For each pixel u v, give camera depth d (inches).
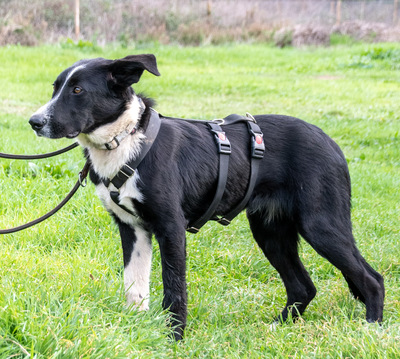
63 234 177.8
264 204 144.9
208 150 134.6
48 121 121.0
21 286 127.6
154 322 124.6
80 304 120.3
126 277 135.1
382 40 763.4
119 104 124.9
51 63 544.1
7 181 210.1
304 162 139.7
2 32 648.4
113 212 133.0
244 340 131.2
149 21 767.7
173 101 424.8
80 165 241.3
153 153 126.0
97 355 104.5
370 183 259.0
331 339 123.8
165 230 125.9
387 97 451.5
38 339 104.6
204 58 658.8
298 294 150.9
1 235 171.8
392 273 173.9
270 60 656.4
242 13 852.6
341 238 140.3
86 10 749.9
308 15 966.4
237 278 171.0
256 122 144.3
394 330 124.6
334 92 468.4
